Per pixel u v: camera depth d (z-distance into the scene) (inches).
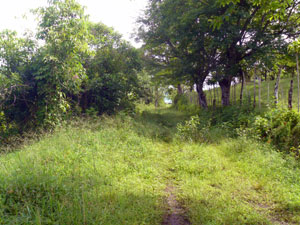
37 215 112.0
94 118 385.4
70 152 225.5
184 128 350.0
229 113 432.8
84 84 424.5
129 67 547.8
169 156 265.9
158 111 833.5
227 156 255.4
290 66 523.8
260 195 164.4
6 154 242.4
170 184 189.3
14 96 329.7
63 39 322.7
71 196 141.1
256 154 236.5
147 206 143.3
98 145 255.8
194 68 571.2
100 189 159.2
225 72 491.2
